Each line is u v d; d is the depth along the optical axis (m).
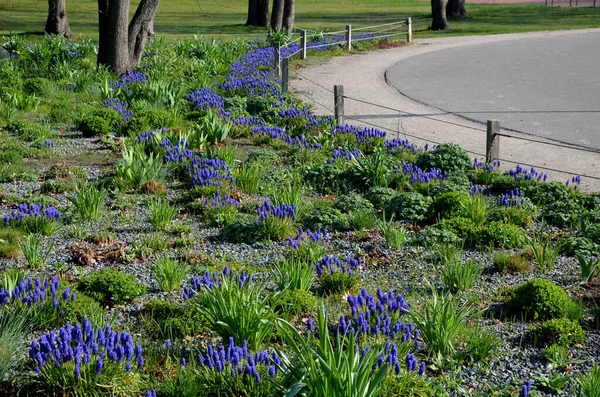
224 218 9.82
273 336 6.67
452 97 20.53
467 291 7.81
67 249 8.89
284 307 7.02
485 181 11.80
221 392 5.68
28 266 8.35
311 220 9.72
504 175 11.70
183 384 5.72
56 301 6.83
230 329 6.34
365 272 8.34
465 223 9.52
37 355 5.71
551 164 13.12
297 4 63.03
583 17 50.94
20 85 18.44
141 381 5.84
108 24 21.41
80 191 10.53
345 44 32.31
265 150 13.12
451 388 5.96
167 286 7.74
